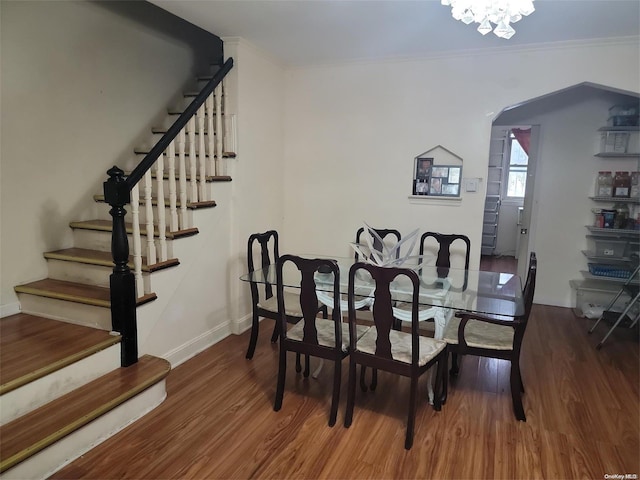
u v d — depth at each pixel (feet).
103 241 10.34
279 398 8.27
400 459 6.93
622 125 13.30
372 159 13.00
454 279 9.86
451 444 7.32
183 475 6.49
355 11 9.00
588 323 13.25
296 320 9.88
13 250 9.45
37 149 9.66
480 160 11.86
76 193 10.63
